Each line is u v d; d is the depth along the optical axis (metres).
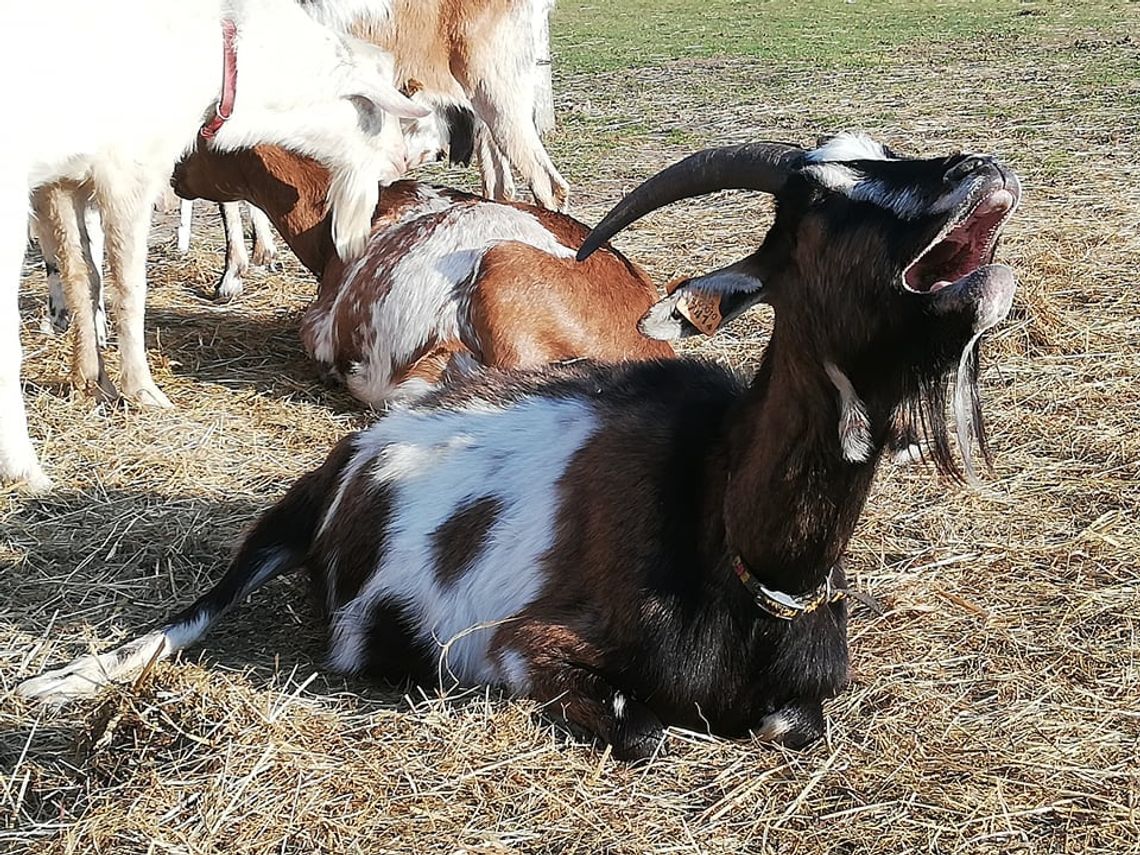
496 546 2.27
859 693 2.29
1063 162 5.78
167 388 3.37
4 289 2.85
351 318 3.34
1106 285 4.06
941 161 1.80
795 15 12.86
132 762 2.12
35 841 2.03
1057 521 2.76
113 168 3.12
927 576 2.59
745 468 2.05
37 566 2.63
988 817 2.06
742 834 2.05
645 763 2.14
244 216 4.83
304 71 3.36
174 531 2.74
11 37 2.88
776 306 1.95
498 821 2.05
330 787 2.09
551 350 3.13
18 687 2.30
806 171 1.89
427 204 3.44
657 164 6.10
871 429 1.92
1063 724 2.23
